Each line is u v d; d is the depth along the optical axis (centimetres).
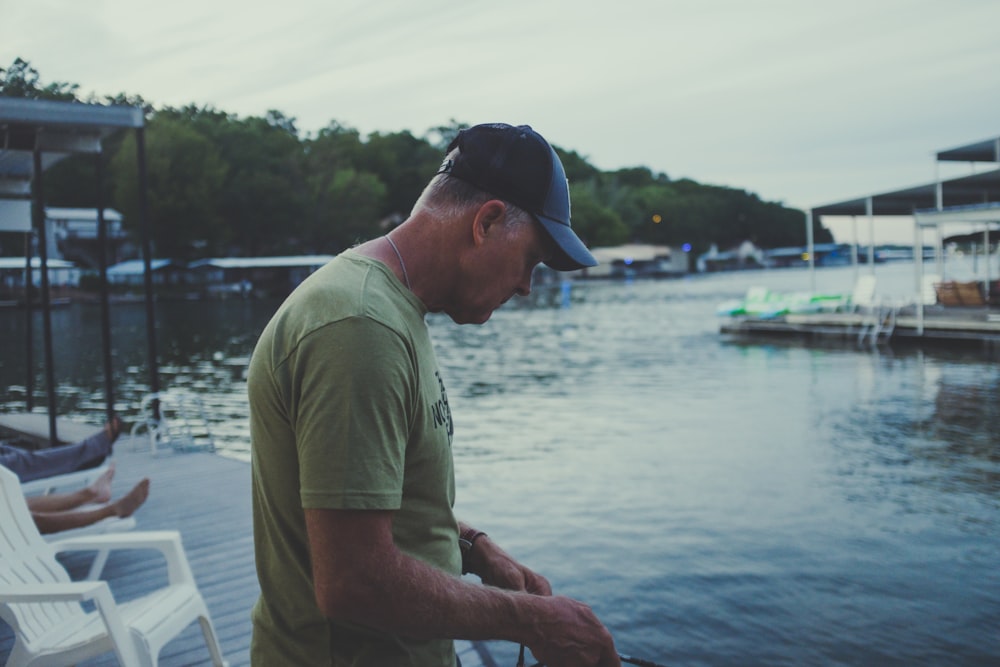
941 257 2500
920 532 646
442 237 115
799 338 2330
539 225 117
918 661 440
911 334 2089
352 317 99
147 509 560
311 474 97
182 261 7594
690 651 459
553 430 1120
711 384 1521
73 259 7094
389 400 99
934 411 1191
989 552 597
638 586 549
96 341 3009
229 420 1299
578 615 112
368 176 9419
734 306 2639
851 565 577
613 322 3362
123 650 252
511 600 108
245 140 8494
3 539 291
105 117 731
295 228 8106
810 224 2686
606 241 12194
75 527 403
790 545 621
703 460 910
